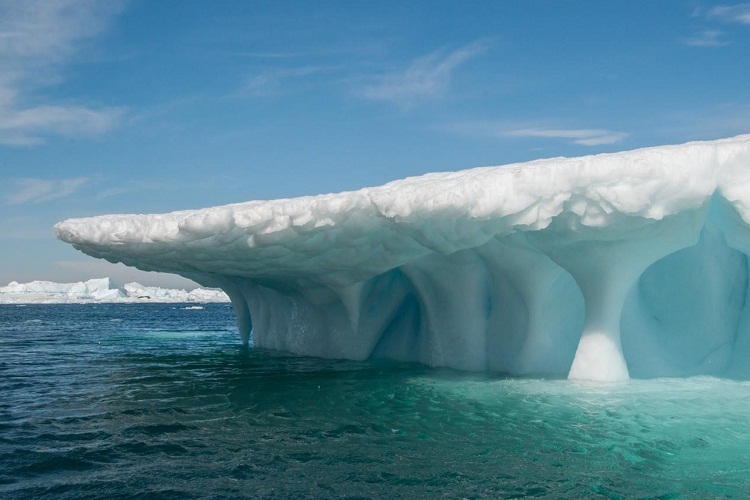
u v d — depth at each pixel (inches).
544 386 286.2
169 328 1033.5
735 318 328.2
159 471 189.5
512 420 235.8
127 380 364.5
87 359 495.8
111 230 360.8
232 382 341.7
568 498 163.6
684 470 182.5
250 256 342.0
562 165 254.5
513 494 166.6
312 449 208.4
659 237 275.0
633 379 294.8
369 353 418.6
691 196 252.1
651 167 246.2
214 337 752.3
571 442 208.1
